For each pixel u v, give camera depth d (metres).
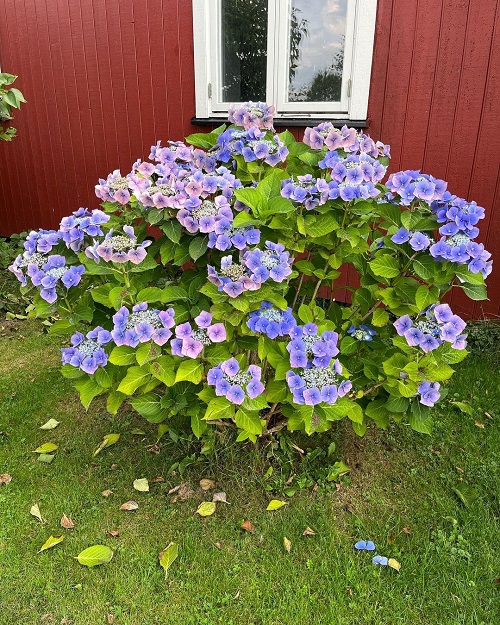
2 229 5.73
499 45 3.02
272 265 1.61
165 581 1.72
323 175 1.93
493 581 1.70
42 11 4.50
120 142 4.52
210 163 2.00
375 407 1.99
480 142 3.21
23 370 3.12
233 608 1.63
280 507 2.02
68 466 2.25
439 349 1.77
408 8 3.14
